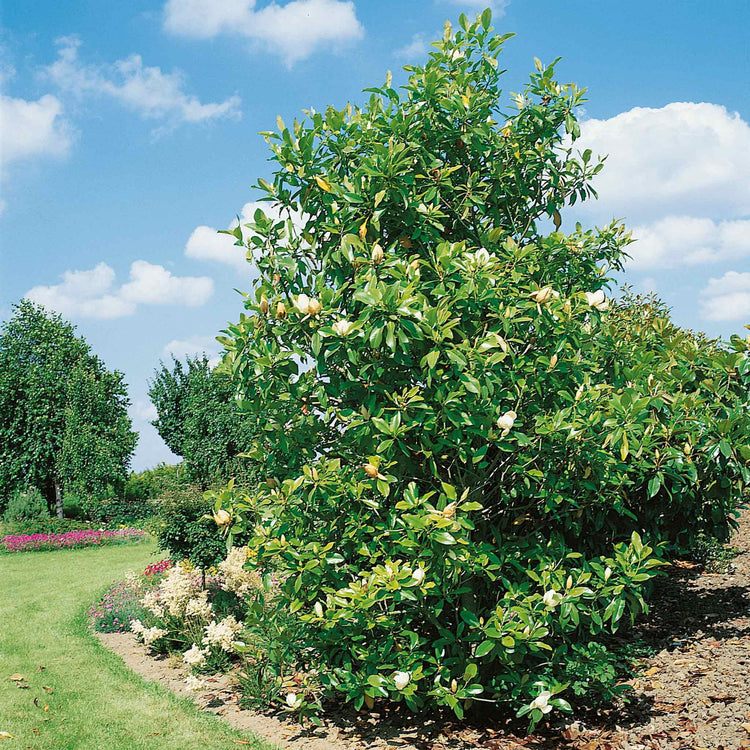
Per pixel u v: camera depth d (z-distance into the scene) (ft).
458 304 14.28
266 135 15.98
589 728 15.06
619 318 24.38
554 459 15.29
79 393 86.89
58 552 58.59
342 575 15.21
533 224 18.06
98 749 15.62
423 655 14.75
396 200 14.75
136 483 102.01
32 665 22.27
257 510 15.89
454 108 15.60
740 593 23.57
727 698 14.94
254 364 14.12
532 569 16.47
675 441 16.83
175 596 23.58
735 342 16.74
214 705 18.40
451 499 13.10
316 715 17.13
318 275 15.49
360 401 15.49
